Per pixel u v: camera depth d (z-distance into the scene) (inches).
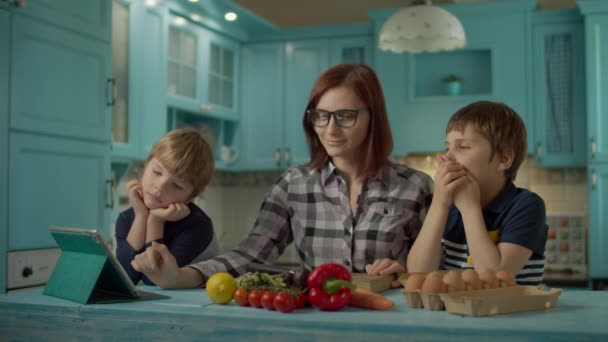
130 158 127.2
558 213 151.3
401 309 40.3
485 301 37.3
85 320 41.6
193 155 56.9
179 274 51.2
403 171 63.3
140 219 58.6
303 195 63.7
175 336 39.1
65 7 99.6
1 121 87.3
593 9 143.6
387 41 116.5
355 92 58.1
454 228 55.7
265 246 62.4
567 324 34.5
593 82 144.4
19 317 43.6
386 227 61.0
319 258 62.6
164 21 136.3
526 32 150.9
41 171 94.3
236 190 189.6
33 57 93.0
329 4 178.7
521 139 53.7
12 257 88.7
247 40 173.2
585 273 148.3
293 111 170.2
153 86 133.0
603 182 143.0
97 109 106.7
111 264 43.3
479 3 151.8
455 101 154.9
